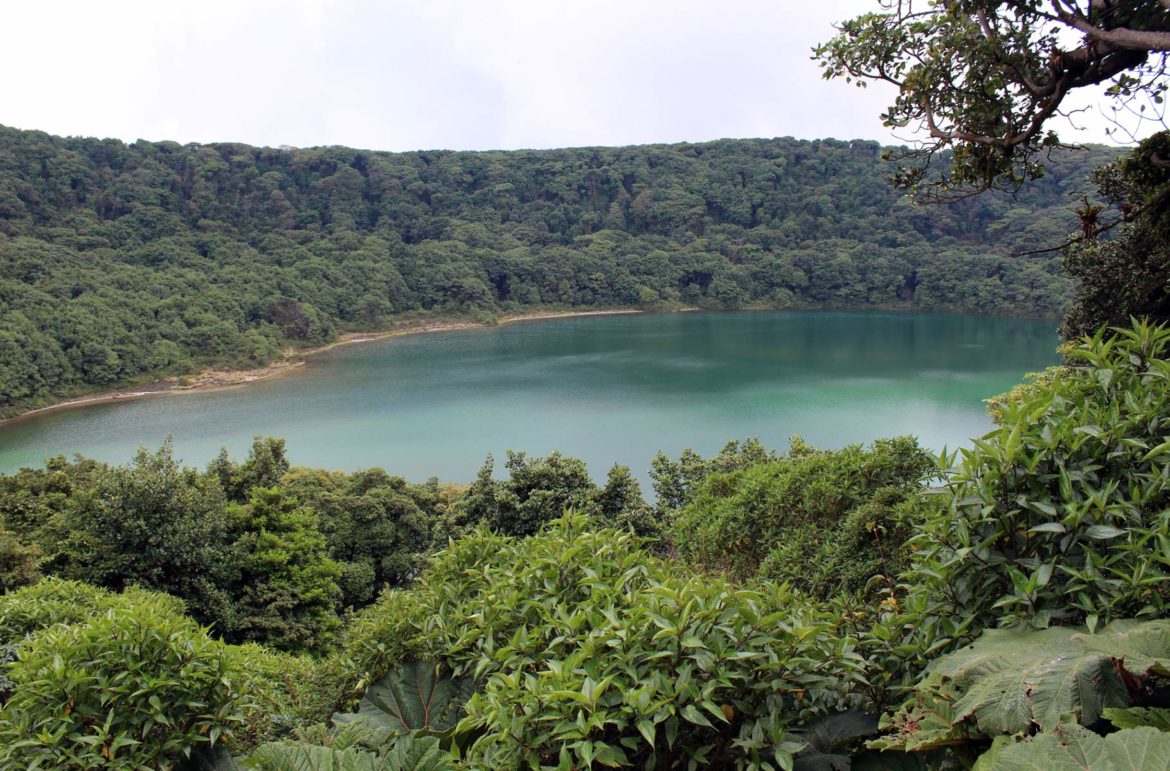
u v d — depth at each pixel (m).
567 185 139.62
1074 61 4.35
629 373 68.19
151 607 4.45
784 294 119.12
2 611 7.47
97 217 101.62
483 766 2.55
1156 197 5.09
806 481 6.18
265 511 15.58
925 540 2.83
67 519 14.17
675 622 2.57
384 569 19.66
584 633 3.01
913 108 5.27
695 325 103.00
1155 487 2.36
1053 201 100.12
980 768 1.82
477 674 3.29
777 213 132.88
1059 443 2.59
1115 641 1.91
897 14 5.07
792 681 2.60
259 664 6.91
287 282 95.06
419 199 135.38
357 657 4.07
